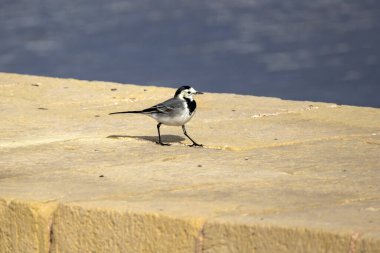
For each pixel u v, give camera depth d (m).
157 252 10.57
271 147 14.86
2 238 11.48
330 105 18.66
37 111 18.19
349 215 10.42
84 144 15.16
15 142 15.38
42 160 13.93
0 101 19.11
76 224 11.02
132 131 16.45
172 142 15.53
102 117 17.75
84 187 12.08
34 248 11.26
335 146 14.77
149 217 10.58
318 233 9.73
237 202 11.15
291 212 10.62
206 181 12.38
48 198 11.44
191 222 10.34
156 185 12.16
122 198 11.42
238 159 13.88
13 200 11.40
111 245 10.83
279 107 18.53
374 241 9.42
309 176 12.65
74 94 19.92
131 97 19.67
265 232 9.96
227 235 10.16
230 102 19.19
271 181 12.34
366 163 13.47
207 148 14.91
